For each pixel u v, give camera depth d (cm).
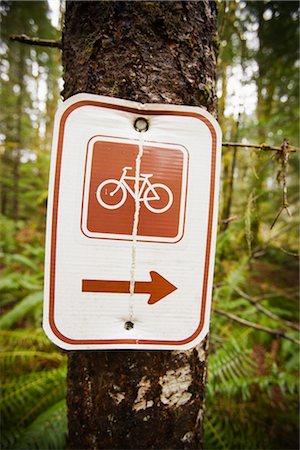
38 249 301
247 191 209
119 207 53
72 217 52
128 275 54
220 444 130
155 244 54
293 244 355
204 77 61
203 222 56
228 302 189
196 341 56
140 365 59
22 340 186
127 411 60
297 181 347
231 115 167
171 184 54
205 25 62
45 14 398
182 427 64
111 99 52
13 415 140
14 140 483
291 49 254
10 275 254
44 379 152
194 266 56
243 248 210
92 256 53
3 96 488
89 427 63
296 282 293
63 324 52
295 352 169
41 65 475
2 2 389
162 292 55
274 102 319
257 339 192
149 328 55
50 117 408
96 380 61
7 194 480
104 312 53
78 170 52
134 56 56
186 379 63
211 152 55
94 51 57
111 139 52
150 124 54
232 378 147
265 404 154
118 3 56
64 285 52
